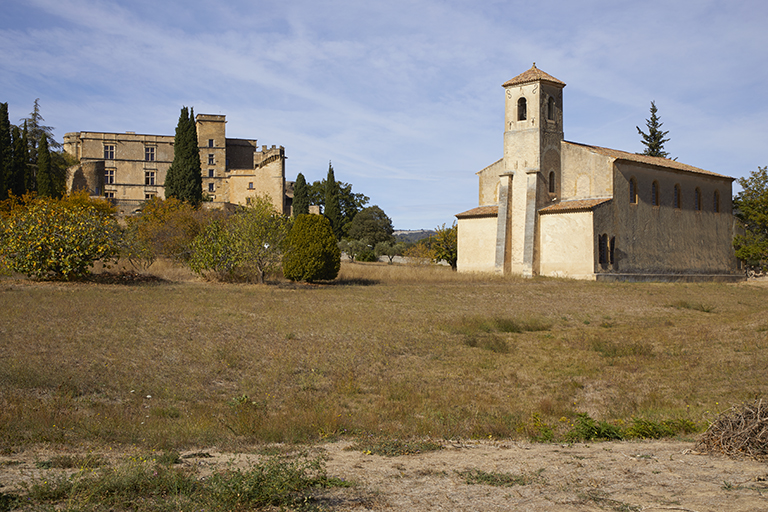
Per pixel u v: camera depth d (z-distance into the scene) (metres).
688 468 7.49
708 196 54.72
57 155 82.50
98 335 16.48
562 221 44.72
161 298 24.81
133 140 87.25
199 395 12.42
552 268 45.16
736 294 40.16
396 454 8.52
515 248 47.03
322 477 6.89
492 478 7.02
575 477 7.07
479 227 50.47
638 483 6.78
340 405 12.30
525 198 46.66
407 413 11.77
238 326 19.83
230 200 86.31
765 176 55.59
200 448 8.84
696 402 12.88
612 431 10.09
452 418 11.23
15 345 14.59
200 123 87.38
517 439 9.98
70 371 12.83
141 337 16.80
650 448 8.96
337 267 36.50
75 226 29.34
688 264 51.75
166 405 11.48
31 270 28.22
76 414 10.06
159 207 49.97
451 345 19.61
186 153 72.00
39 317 18.17
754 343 18.83
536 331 23.80
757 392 13.10
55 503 5.85
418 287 35.84
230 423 10.24
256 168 85.75
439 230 57.78
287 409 11.48
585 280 42.59
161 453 8.16
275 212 35.69
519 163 47.34
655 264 48.47
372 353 17.56
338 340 19.00
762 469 7.39
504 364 17.09
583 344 20.28
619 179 45.81
